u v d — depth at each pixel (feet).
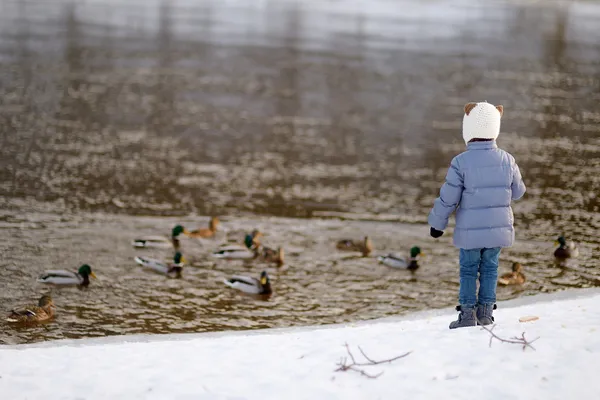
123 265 57.52
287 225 70.33
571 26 276.21
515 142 107.45
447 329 28.40
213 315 48.52
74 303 49.73
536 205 78.43
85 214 70.28
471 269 27.89
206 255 61.21
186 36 199.82
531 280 56.18
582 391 22.45
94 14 234.99
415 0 357.20
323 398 22.82
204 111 119.75
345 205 77.87
